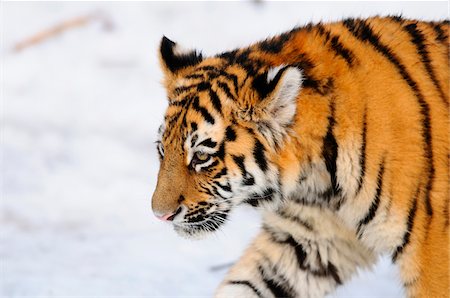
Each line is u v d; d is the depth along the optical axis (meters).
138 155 18.66
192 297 12.04
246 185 9.12
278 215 9.96
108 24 24.41
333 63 9.12
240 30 21.97
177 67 9.88
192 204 9.14
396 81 9.08
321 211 9.64
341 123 8.94
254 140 9.00
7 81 22.06
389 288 12.15
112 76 22.09
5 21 24.92
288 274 10.16
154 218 15.81
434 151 8.92
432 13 19.75
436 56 9.36
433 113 9.03
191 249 14.03
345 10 20.98
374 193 9.02
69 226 15.51
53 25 24.39
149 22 24.08
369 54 9.20
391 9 20.41
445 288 8.95
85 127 19.95
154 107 20.36
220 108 9.02
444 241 8.91
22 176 17.80
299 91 8.84
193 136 9.03
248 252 10.29
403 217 8.98
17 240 14.73
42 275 12.90
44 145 19.25
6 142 19.39
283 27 21.41
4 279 12.66
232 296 10.09
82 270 13.15
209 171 9.09
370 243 9.41
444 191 8.90
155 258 13.66
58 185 17.39
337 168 9.09
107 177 17.69
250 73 9.12
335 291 10.39
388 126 8.91
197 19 23.33
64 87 21.72
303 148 8.99
